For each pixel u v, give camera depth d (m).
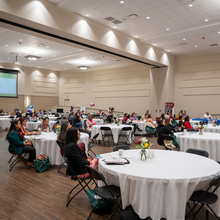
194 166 2.52
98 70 17.50
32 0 6.09
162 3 6.68
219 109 11.58
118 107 16.22
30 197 3.18
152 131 8.23
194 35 9.33
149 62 11.52
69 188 3.54
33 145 4.72
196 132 5.74
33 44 10.81
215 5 6.83
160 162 2.71
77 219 2.57
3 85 16.38
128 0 6.50
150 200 2.11
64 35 7.35
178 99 13.09
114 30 8.94
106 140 8.39
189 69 12.61
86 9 7.09
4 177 4.07
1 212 2.72
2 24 6.18
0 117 11.65
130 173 2.23
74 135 2.97
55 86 19.83
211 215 2.66
